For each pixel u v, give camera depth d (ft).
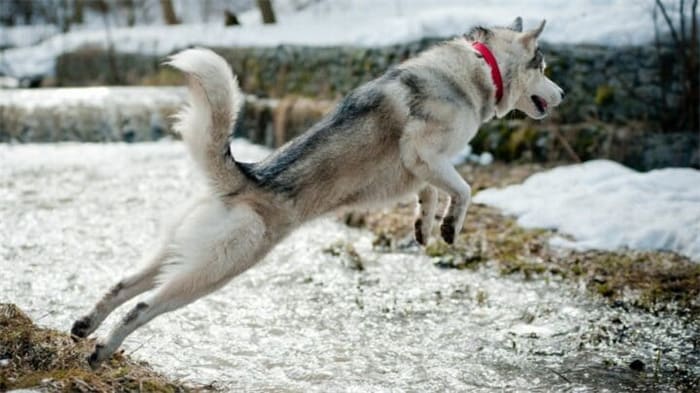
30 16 97.04
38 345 20.06
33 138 55.88
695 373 22.50
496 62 23.84
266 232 20.62
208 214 20.21
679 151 40.86
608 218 34.30
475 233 34.81
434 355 23.73
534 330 25.63
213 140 19.85
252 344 24.31
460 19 48.75
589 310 27.37
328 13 71.05
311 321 26.43
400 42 48.78
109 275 30.45
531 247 32.99
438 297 28.78
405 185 22.93
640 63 43.14
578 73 44.16
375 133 21.93
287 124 52.85
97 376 18.89
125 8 100.42
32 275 30.22
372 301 28.37
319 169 21.25
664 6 44.14
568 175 39.68
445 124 22.54
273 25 65.67
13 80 72.38
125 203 40.86
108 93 59.72
